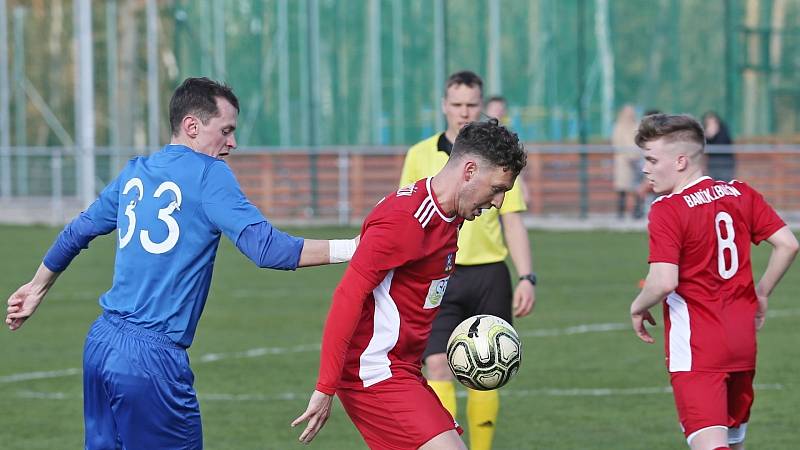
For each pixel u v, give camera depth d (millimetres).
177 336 10406
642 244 44250
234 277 36188
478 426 14148
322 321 27094
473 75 14578
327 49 62125
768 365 21141
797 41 58844
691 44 60438
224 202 10367
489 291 14383
